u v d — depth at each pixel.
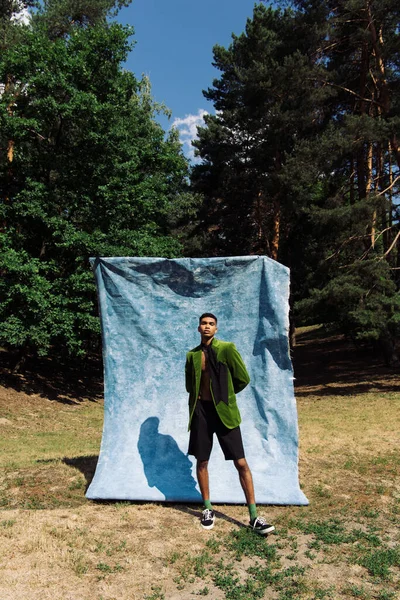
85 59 18.80
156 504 5.07
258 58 27.55
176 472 5.40
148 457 5.50
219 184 32.22
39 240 20.20
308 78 21.80
